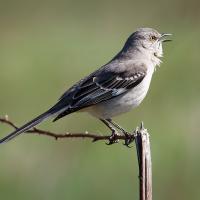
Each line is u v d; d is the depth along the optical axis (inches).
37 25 987.3
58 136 347.6
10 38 940.0
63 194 542.3
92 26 962.7
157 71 729.6
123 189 551.5
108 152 593.9
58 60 840.9
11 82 774.5
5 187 549.6
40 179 559.2
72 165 573.9
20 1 1021.2
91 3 1003.9
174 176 569.9
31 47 902.4
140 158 306.5
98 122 635.5
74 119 640.4
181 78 715.4
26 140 605.9
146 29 470.9
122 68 441.1
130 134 418.9
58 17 1011.9
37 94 740.7
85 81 434.3
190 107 670.5
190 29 865.5
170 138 627.2
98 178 561.9
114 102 433.4
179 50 768.3
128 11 968.9
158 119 659.4
